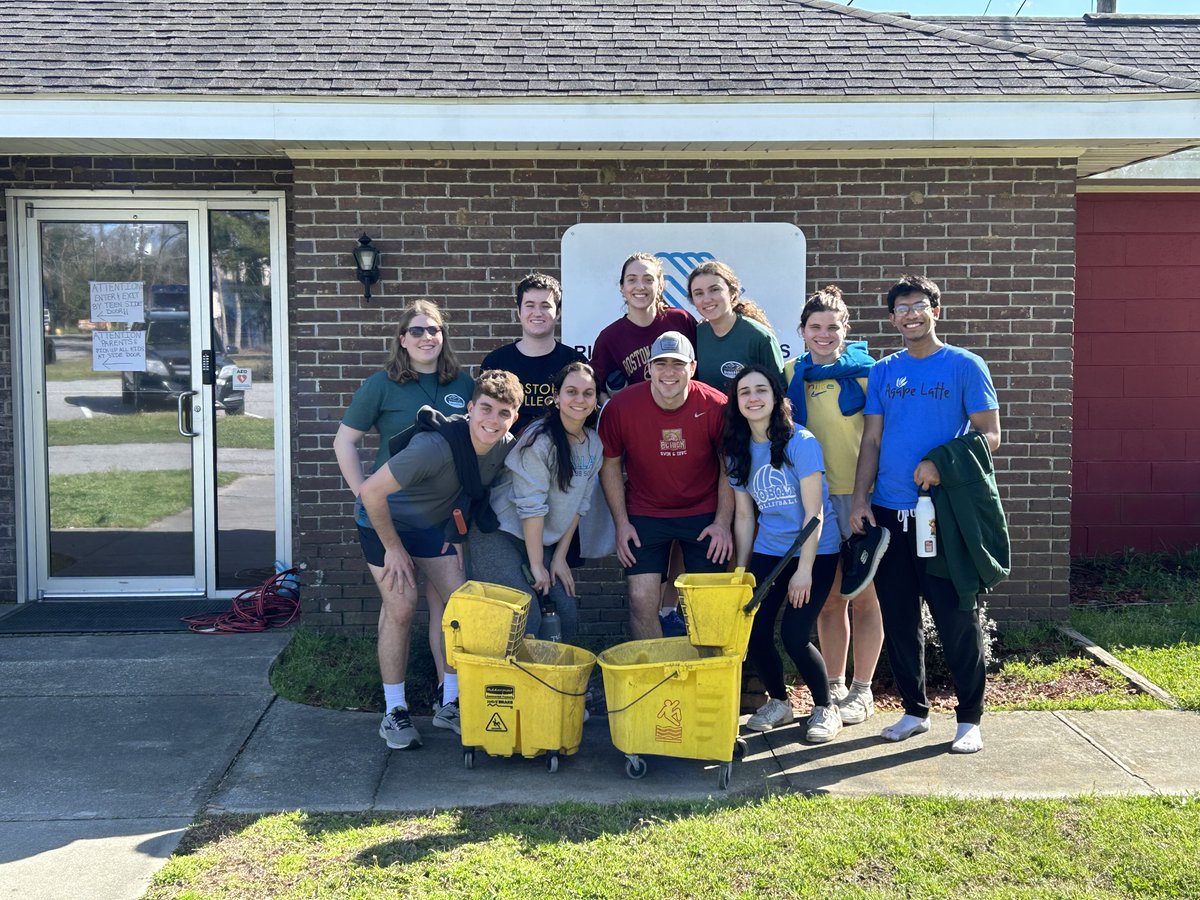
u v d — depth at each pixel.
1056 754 4.62
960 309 6.49
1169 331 8.48
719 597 4.27
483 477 4.61
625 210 6.40
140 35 6.44
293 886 3.54
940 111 5.85
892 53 6.32
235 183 6.95
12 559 7.07
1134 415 8.52
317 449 6.39
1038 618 6.52
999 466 6.53
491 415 4.39
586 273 6.40
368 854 3.75
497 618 4.38
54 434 7.10
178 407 7.10
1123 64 7.11
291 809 4.13
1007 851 3.73
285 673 5.68
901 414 4.72
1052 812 4.01
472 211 6.37
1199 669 5.71
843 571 4.79
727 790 4.31
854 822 3.95
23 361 7.04
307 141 5.88
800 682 5.63
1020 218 6.46
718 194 6.42
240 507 7.15
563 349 5.23
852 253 6.46
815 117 5.86
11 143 6.39
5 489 7.04
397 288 6.38
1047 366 6.51
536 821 4.01
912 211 6.45
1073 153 6.40
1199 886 3.49
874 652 5.13
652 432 4.73
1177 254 8.43
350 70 6.06
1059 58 6.19
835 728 4.85
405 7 6.97
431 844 3.82
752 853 3.73
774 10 7.00
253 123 5.82
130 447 7.12
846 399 4.93
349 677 5.66
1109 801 4.11
